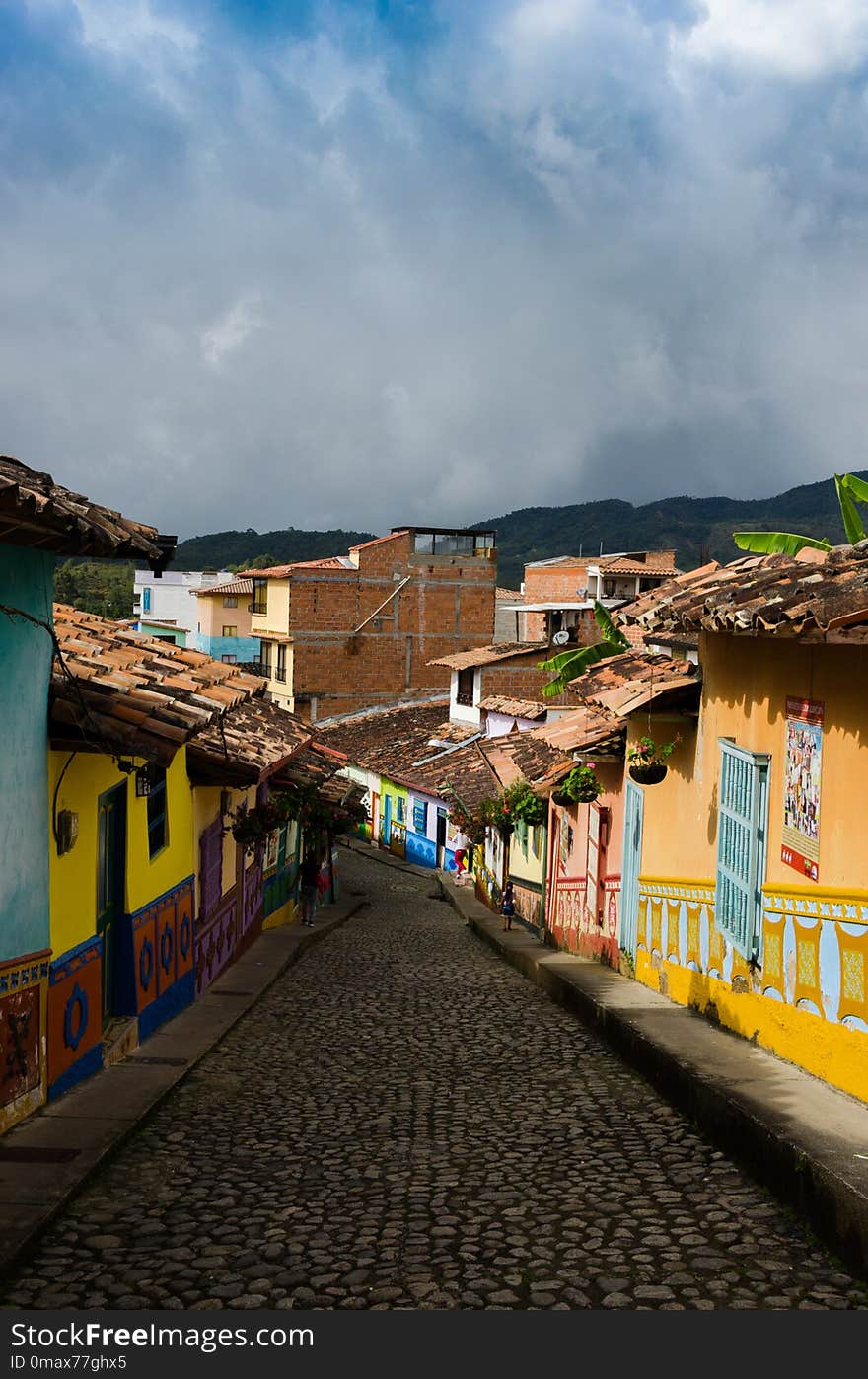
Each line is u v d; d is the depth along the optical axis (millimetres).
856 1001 7859
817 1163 6527
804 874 8797
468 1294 5848
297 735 19125
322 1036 12633
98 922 10758
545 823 22094
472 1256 6336
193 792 14078
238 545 168000
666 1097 9516
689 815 12242
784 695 9305
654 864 13742
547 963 16781
